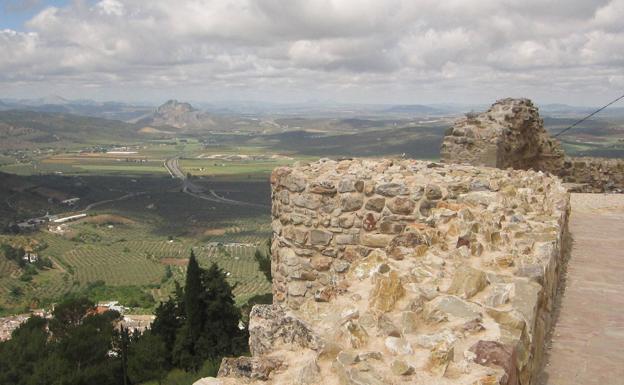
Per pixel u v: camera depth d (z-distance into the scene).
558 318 6.82
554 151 21.27
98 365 32.84
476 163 16.92
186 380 28.41
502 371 3.59
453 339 4.00
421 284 5.15
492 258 6.00
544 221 8.06
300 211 9.64
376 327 4.24
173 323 34.66
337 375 3.64
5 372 32.38
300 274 9.69
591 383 5.24
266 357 4.02
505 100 19.16
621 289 7.92
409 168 10.42
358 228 9.23
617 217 13.88
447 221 7.47
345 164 10.55
